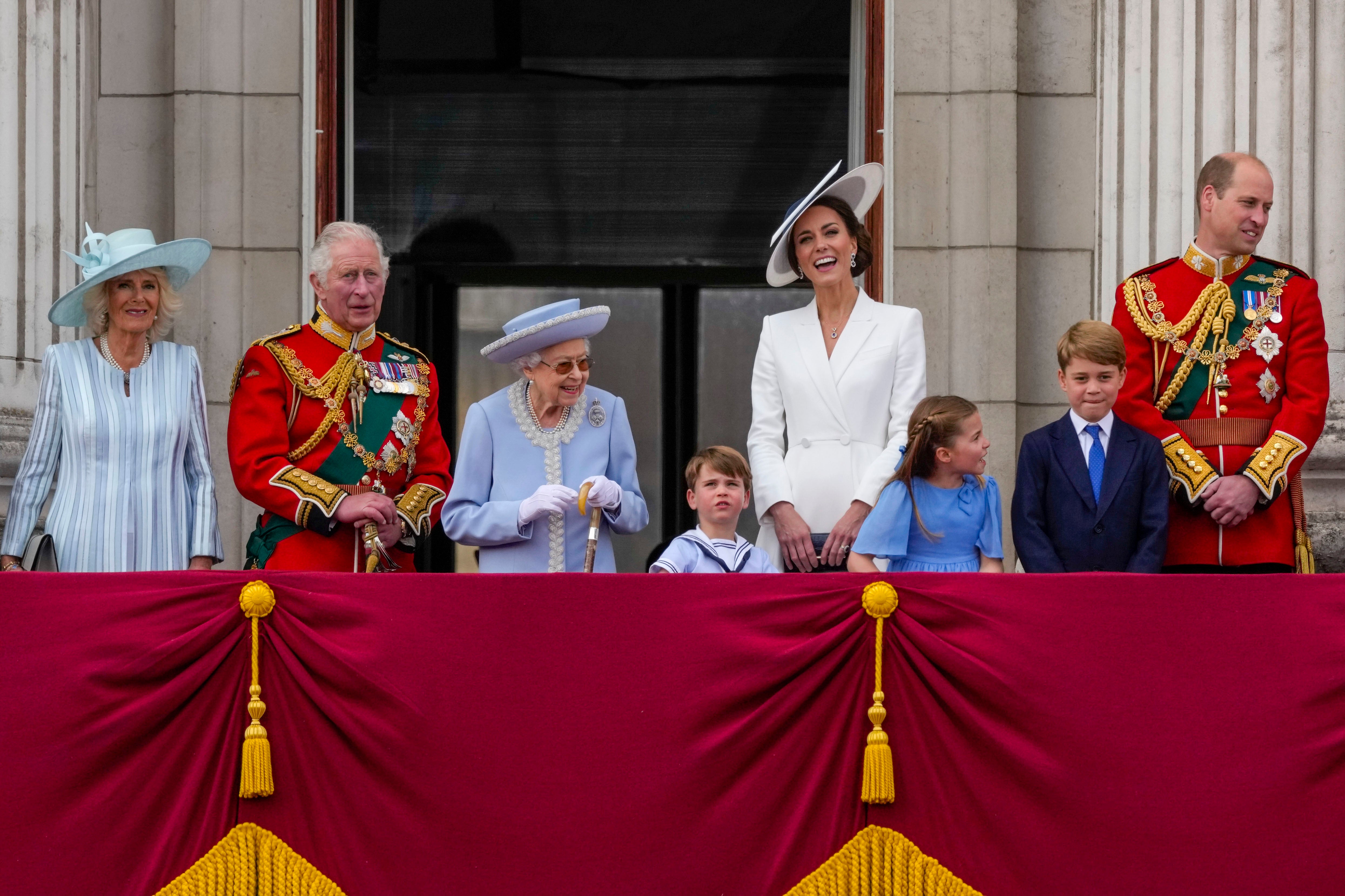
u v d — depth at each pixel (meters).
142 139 25.30
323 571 17.16
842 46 27.89
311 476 17.11
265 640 15.06
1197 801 14.74
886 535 17.03
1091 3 25.41
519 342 17.22
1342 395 22.25
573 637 14.96
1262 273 18.59
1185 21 23.70
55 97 22.77
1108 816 14.73
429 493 17.69
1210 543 17.77
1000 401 24.78
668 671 14.92
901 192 25.16
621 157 27.95
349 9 26.55
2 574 14.86
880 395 18.77
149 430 17.53
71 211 23.03
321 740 14.89
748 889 14.68
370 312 17.70
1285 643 14.95
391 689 14.82
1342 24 22.94
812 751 14.97
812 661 14.94
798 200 27.80
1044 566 16.95
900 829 14.89
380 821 14.73
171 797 14.79
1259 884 14.66
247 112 25.14
